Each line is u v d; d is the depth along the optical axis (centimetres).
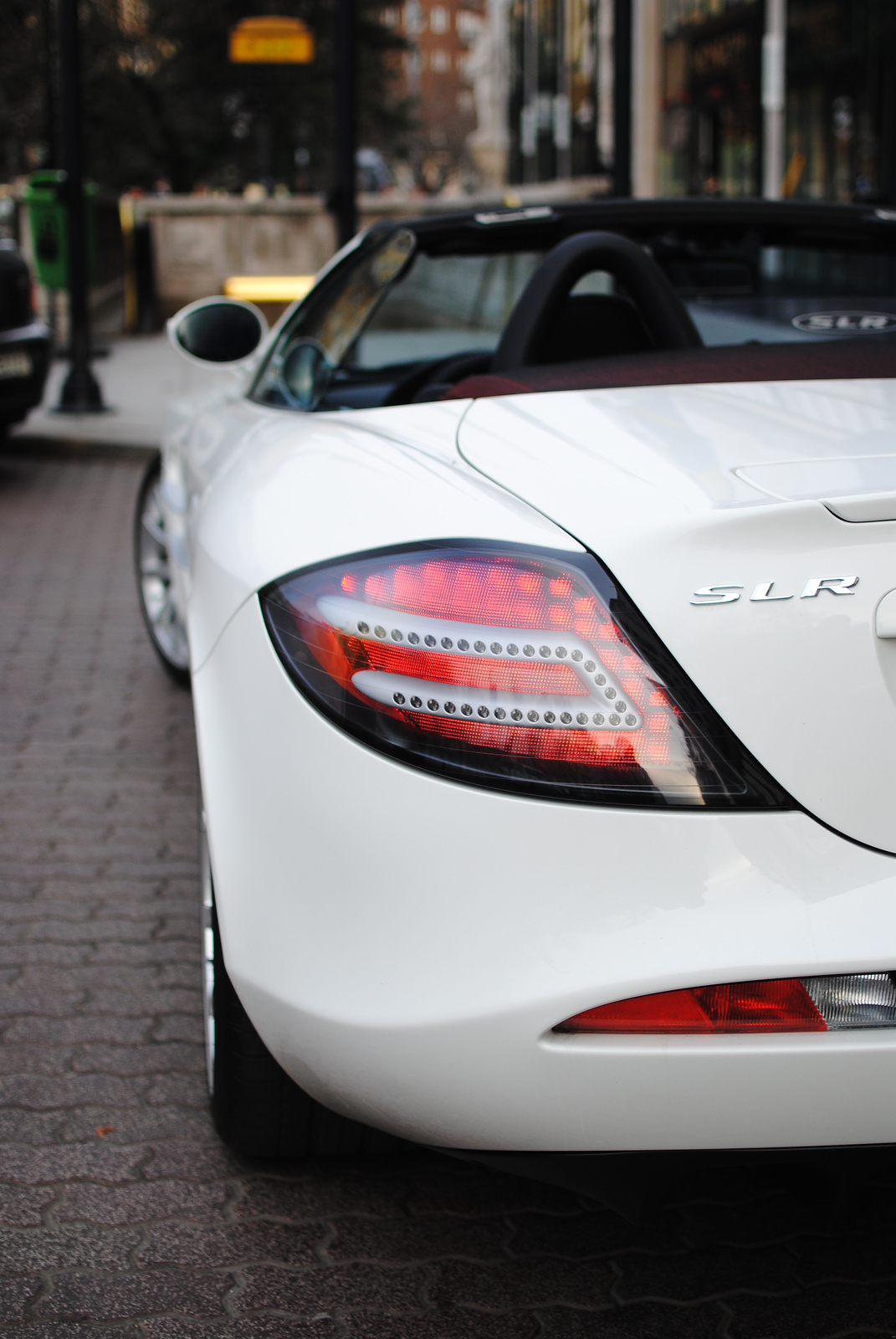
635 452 165
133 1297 176
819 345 216
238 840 165
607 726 141
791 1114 139
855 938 137
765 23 2036
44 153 1534
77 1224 191
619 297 260
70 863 317
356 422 211
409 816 147
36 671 471
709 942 138
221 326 324
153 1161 205
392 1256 185
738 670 140
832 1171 145
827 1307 175
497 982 142
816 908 138
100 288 1650
